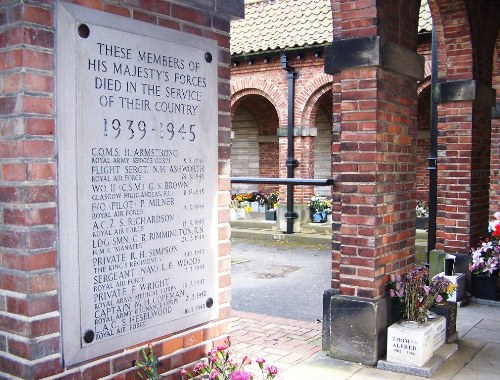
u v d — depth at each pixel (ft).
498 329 18.99
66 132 7.90
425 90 44.83
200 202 9.97
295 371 15.19
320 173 57.11
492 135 29.50
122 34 8.57
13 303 7.82
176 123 9.46
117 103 8.52
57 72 7.78
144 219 8.99
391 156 16.29
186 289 9.80
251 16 49.37
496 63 28.73
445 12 22.75
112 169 8.48
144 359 9.27
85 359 8.29
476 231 24.23
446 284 17.03
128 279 8.80
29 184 7.55
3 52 7.65
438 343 16.26
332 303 16.08
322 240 43.27
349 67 15.49
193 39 9.73
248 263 35.73
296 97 45.52
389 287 16.31
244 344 17.75
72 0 8.02
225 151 10.58
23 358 7.77
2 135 7.73
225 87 10.53
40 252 7.71
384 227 15.98
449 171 23.70
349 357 15.88
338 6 16.48
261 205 57.41
